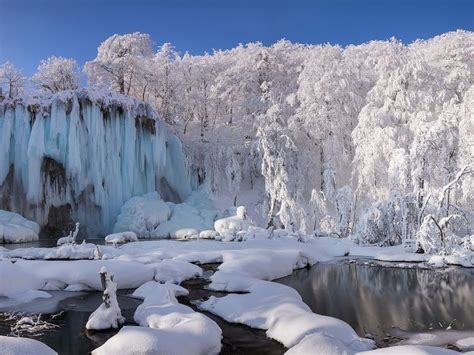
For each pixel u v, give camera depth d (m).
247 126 36.62
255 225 27.25
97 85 37.12
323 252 20.08
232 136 37.44
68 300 10.87
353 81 34.44
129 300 10.77
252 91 39.91
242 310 8.99
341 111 33.50
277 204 29.02
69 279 12.11
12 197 27.62
